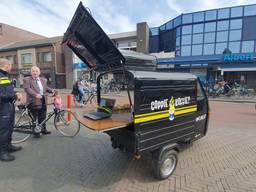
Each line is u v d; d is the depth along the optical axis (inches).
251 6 701.9
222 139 193.3
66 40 138.6
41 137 196.5
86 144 179.0
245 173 127.2
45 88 195.2
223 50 762.8
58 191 106.7
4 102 138.9
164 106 113.3
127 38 970.1
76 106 402.9
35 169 131.1
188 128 135.0
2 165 135.9
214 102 493.4
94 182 116.5
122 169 132.7
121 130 118.3
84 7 101.2
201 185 113.4
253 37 714.2
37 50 1031.0
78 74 965.2
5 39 1267.2
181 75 127.9
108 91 393.7
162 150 114.3
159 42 963.3
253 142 185.5
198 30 792.3
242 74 698.8
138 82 98.7
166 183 115.9
